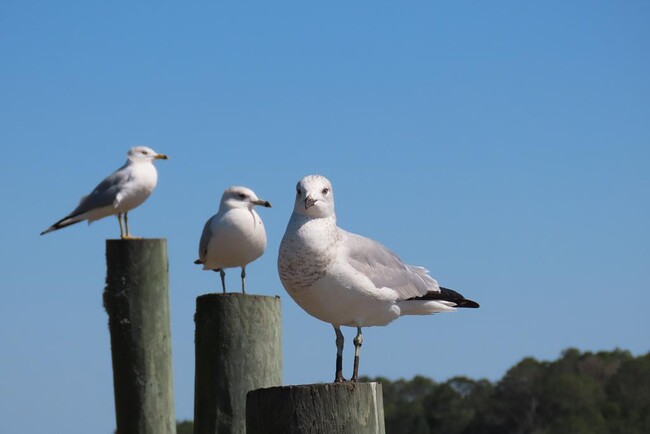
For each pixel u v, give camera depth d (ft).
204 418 33.86
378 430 26.61
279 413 26.23
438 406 118.21
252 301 33.91
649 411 109.91
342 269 33.24
